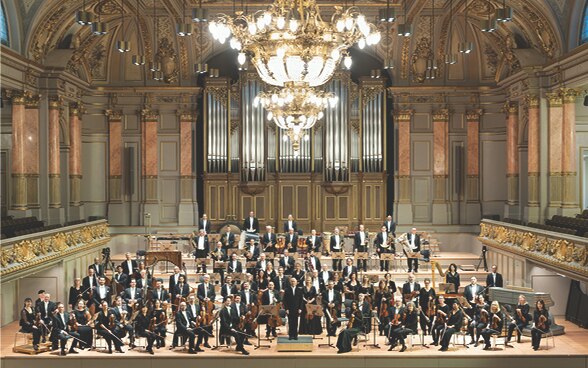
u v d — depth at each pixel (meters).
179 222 27.50
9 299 20.81
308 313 16.41
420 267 24.50
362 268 23.69
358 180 27.52
